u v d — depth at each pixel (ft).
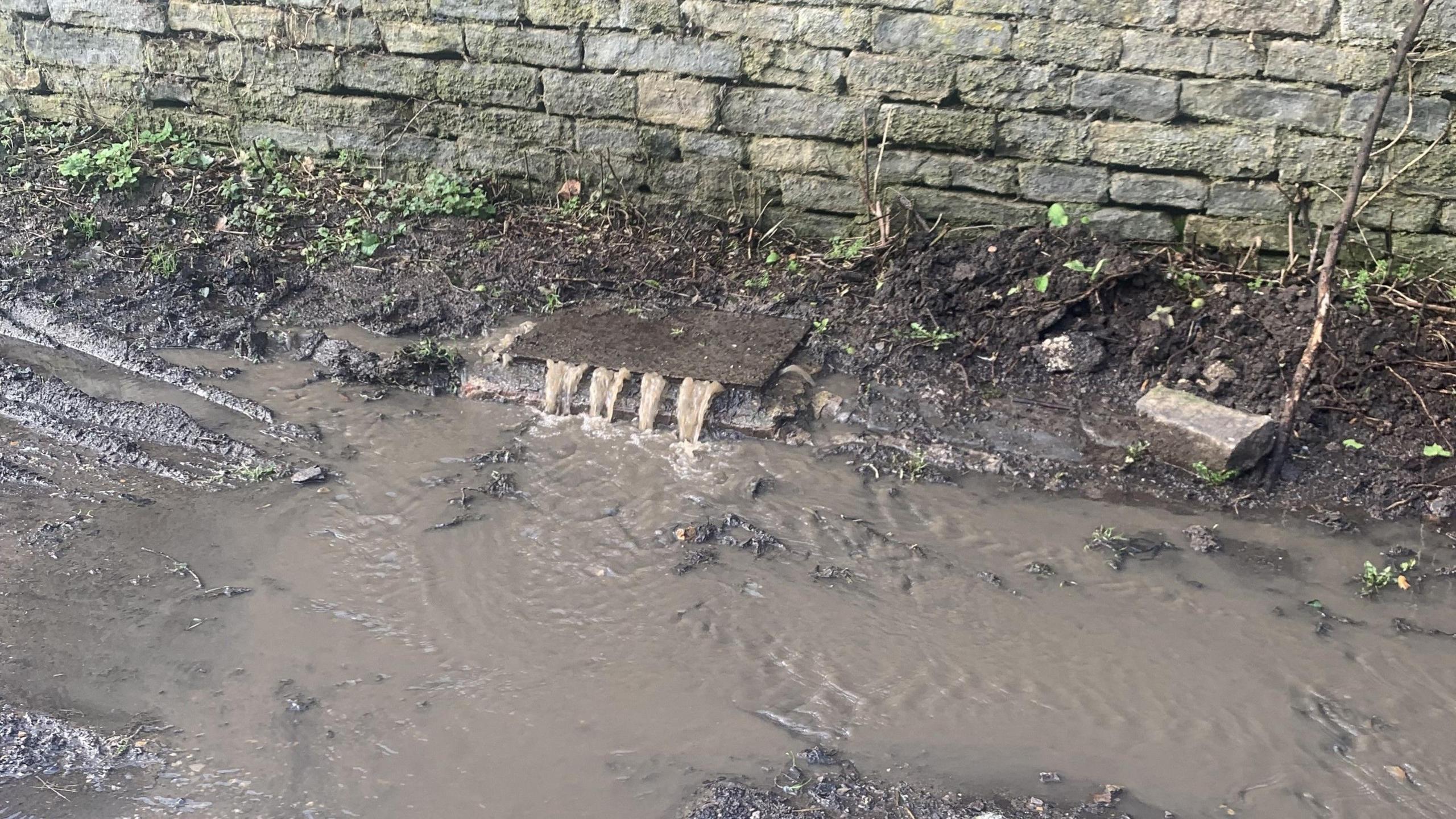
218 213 23.70
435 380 19.63
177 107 25.46
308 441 18.08
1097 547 15.55
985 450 17.53
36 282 21.93
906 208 21.16
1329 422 17.10
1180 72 18.78
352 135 24.39
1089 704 12.94
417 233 23.11
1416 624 14.12
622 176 22.93
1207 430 16.48
